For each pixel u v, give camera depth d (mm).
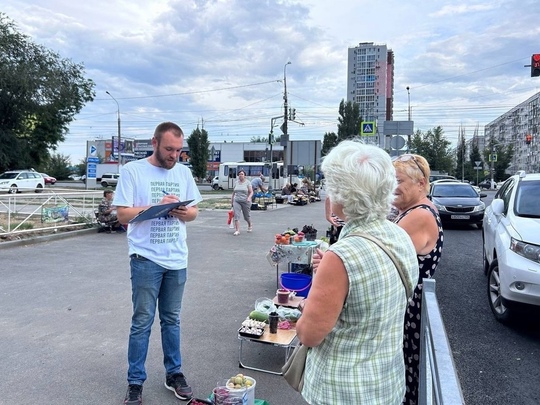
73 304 5359
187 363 3770
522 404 3203
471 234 12008
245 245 9984
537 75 13594
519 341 4375
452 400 1050
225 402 2746
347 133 51312
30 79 29453
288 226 13602
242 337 3654
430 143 61500
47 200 11148
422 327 1946
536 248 4406
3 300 5496
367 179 1511
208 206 20656
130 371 3117
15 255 8430
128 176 3123
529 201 5371
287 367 1717
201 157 62250
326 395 1499
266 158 52531
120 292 5898
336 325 1507
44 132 34062
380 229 1546
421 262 2281
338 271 1433
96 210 13328
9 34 29984
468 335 4535
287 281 4684
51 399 3131
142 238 3092
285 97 30234
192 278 6816
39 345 4098
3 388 3279
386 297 1467
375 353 1498
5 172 31047
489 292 5223
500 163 73062
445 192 13875
